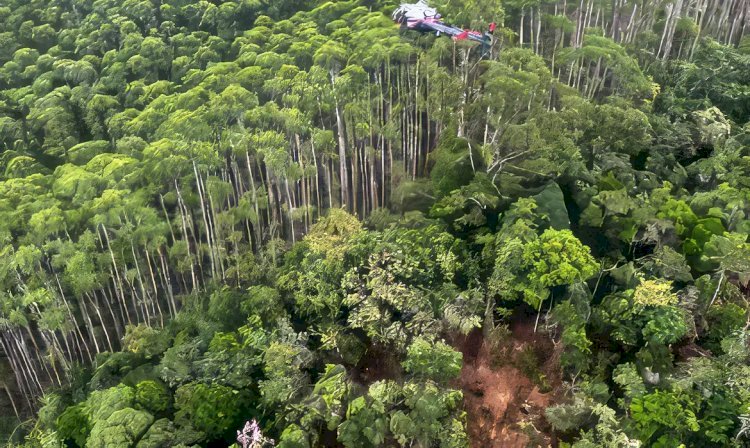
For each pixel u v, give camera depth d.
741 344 20.34
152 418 21.52
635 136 29.58
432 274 24.09
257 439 19.30
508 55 31.52
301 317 25.70
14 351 31.78
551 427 20.11
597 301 23.55
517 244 22.27
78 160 36.03
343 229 26.88
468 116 31.61
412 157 34.03
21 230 32.03
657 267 23.28
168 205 33.97
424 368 20.58
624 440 17.52
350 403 19.92
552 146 27.95
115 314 33.41
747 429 17.53
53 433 23.50
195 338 26.22
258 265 30.80
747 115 33.69
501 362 22.14
